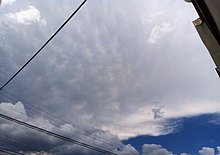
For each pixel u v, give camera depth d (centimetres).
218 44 526
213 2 411
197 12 551
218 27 475
